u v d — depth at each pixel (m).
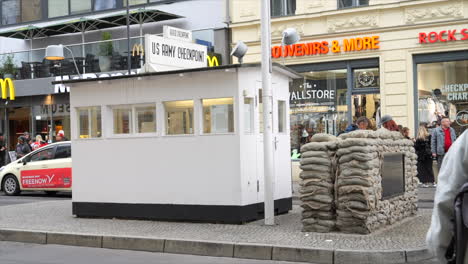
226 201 9.99
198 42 21.80
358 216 8.65
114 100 11.13
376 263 7.45
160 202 10.62
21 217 11.73
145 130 10.91
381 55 18.55
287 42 11.84
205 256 8.44
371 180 8.62
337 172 8.87
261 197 10.45
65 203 14.21
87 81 11.26
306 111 20.02
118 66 23.64
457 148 2.86
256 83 10.31
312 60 19.59
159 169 10.63
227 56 21.22
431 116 18.12
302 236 8.73
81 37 25.77
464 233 2.74
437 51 17.78
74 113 11.59
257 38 20.52
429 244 2.96
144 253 8.78
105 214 11.23
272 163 9.90
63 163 17.38
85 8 25.34
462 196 2.81
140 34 23.27
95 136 11.44
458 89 17.72
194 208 10.29
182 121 10.53
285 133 11.45
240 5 20.78
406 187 10.48
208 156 10.15
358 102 19.20
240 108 9.90
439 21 17.69
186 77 10.38
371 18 18.61
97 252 8.93
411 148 10.90
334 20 19.19
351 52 18.98
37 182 17.67
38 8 26.50
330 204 8.91
